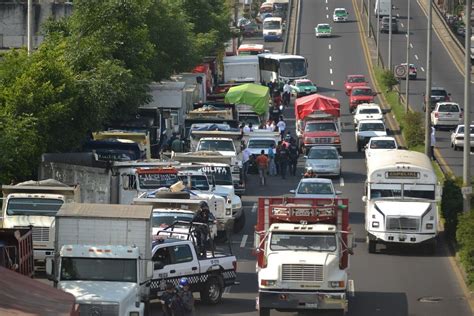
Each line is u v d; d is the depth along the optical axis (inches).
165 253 2775.6
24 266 2760.8
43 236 3159.5
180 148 5506.9
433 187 3698.3
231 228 3814.0
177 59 6520.7
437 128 6929.1
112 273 2541.8
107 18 5027.1
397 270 3405.5
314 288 2711.6
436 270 3415.4
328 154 5413.4
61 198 3245.6
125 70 4665.4
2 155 3609.7
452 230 3796.8
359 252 3686.0
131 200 3853.3
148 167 3954.2
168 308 2518.5
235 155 4958.2
